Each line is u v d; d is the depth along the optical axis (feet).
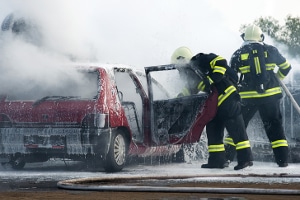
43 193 26.40
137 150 38.75
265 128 41.83
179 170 38.60
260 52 41.34
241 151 39.34
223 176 33.78
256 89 41.39
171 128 39.01
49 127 36.60
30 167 41.04
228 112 39.34
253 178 32.53
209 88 38.99
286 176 33.50
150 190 26.37
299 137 44.83
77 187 27.40
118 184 29.73
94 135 36.19
